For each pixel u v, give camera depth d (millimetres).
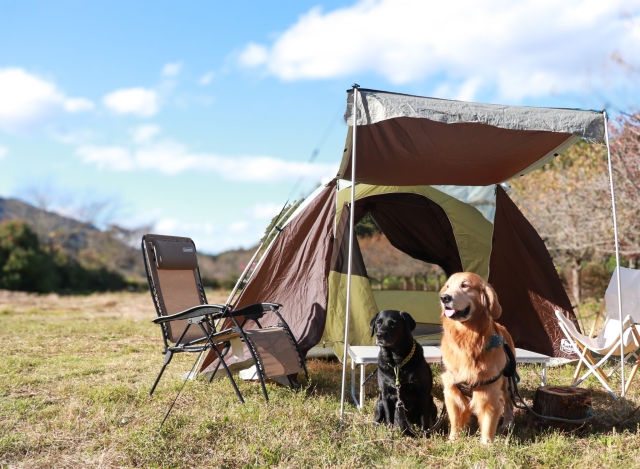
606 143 3654
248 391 4043
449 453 2961
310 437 3066
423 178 4715
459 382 3156
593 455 2885
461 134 3859
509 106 3545
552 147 4305
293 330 4371
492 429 3107
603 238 9000
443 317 3293
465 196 5805
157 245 4184
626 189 8031
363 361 3691
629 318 3666
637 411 3613
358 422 3387
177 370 4832
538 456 2900
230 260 32500
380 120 3281
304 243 4578
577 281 10680
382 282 9719
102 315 9930
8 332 6914
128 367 4906
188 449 2912
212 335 3719
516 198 10656
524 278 5164
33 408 3643
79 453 2912
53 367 4871
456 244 5852
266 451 2857
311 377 4566
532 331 5066
